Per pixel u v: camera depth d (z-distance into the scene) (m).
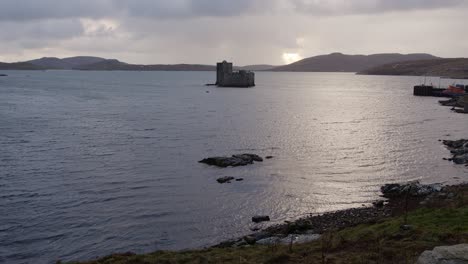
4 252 34.59
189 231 38.91
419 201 45.00
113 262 27.39
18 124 101.12
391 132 96.25
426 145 79.56
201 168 60.62
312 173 58.75
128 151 71.81
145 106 152.75
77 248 35.47
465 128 101.44
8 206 44.44
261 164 63.50
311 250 26.84
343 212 43.00
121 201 46.38
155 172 58.19
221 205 45.56
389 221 33.12
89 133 90.31
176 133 91.31
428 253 18.33
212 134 90.69
